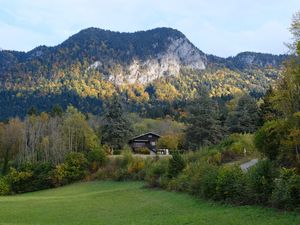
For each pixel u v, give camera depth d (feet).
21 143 268.41
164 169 132.98
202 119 210.79
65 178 198.80
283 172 67.56
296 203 62.23
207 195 86.07
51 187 199.82
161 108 517.14
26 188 198.29
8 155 271.90
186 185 105.19
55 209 99.76
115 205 100.07
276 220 57.52
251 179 72.02
